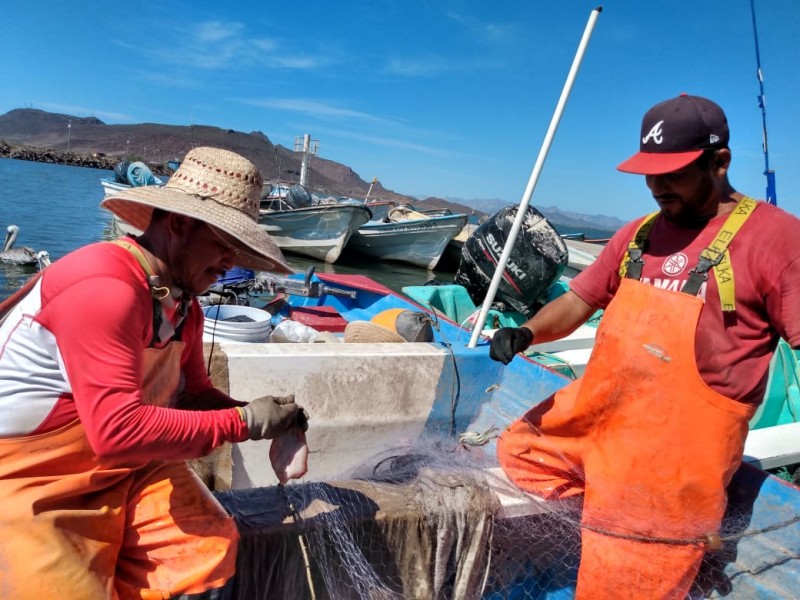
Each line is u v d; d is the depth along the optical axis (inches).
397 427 134.0
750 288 70.9
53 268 56.9
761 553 85.4
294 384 123.0
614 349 78.8
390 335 153.7
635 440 77.5
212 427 59.9
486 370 143.5
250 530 68.2
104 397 53.7
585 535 81.1
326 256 685.3
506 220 275.1
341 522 72.9
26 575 53.4
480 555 81.4
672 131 71.4
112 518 60.3
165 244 62.7
